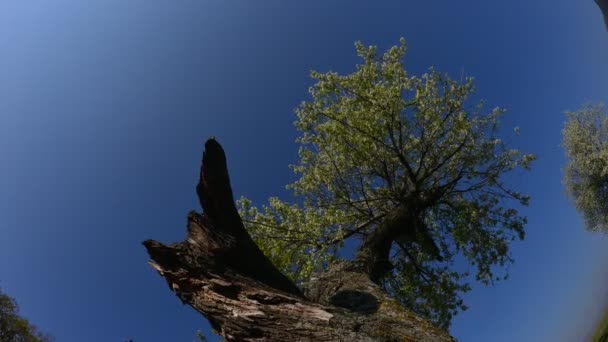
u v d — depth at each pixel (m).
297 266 12.51
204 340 11.48
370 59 13.89
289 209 13.02
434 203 13.51
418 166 14.41
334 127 13.59
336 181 14.46
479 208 14.72
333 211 13.16
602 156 45.50
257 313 5.11
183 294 5.80
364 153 14.03
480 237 14.55
